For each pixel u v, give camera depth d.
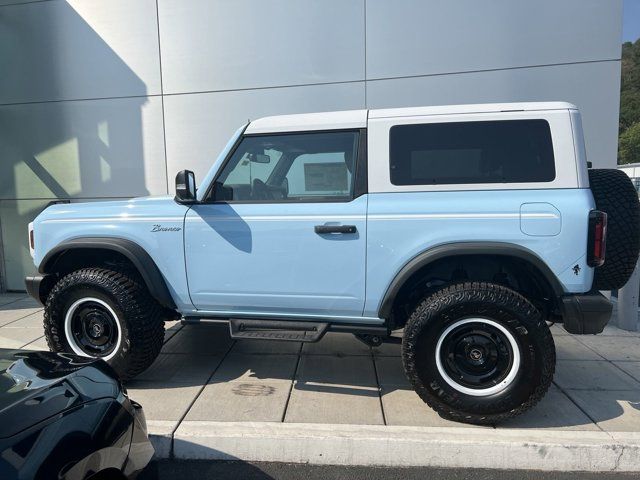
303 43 6.43
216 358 4.38
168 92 6.78
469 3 6.05
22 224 7.46
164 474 2.82
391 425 3.14
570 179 3.04
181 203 3.53
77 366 2.24
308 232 3.33
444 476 2.80
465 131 3.22
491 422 3.10
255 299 3.49
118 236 3.66
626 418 3.24
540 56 5.96
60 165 7.20
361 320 3.43
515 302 3.01
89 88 6.98
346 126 3.38
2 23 7.11
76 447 1.77
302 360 4.33
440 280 3.46
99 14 6.84
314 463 2.93
